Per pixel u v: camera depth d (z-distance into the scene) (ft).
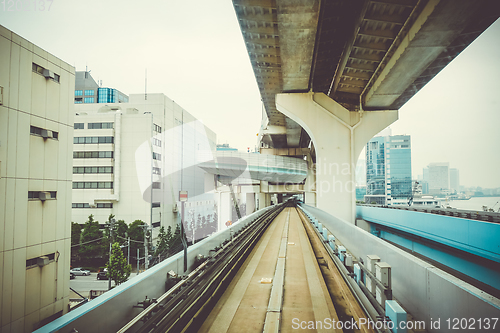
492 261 33.30
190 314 13.21
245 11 41.57
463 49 41.24
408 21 38.22
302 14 38.29
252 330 13.42
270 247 33.96
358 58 49.96
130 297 11.63
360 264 16.03
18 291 44.04
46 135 50.65
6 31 44.47
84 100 284.41
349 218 64.64
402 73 49.21
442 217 41.93
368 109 67.97
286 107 67.41
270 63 57.93
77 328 8.62
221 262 20.83
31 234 47.09
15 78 45.83
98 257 114.73
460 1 30.99
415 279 12.32
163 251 118.11
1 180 42.93
